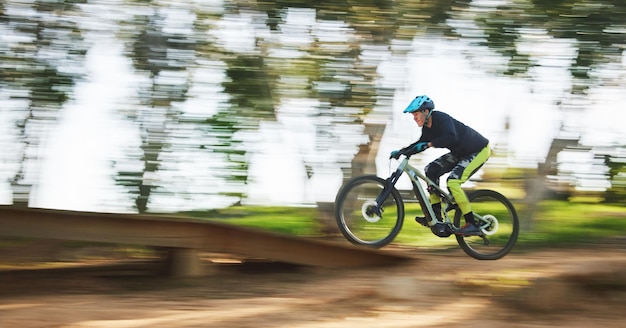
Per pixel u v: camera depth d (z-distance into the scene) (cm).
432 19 856
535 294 487
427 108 634
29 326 442
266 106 853
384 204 648
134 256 784
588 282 497
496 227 666
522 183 997
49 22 801
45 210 579
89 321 455
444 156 656
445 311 484
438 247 848
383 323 452
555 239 891
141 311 487
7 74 793
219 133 855
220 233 616
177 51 841
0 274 651
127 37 830
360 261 650
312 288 567
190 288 583
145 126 845
